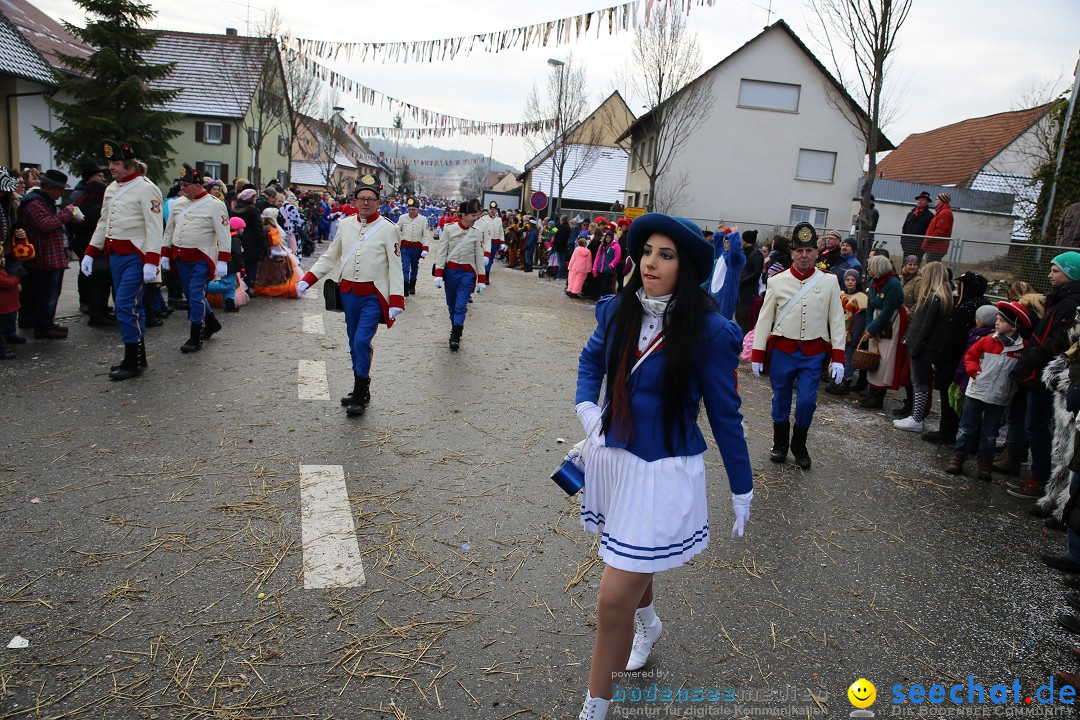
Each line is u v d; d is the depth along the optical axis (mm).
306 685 2824
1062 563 4383
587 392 2646
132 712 2613
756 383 9219
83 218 8461
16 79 21250
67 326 8414
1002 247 10023
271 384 6793
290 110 36594
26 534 3744
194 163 35219
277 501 4371
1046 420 5488
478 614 3391
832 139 28188
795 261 5816
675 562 2449
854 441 6867
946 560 4418
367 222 6164
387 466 5074
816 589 3916
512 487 4906
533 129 24469
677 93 22594
